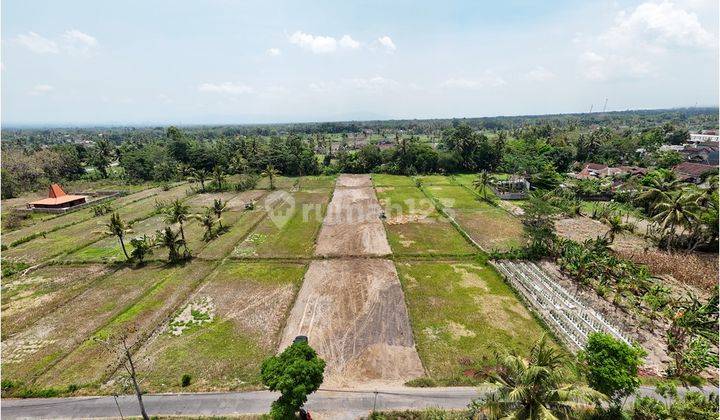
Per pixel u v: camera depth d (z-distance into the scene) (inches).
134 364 1011.9
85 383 943.0
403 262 1636.3
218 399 882.1
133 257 1705.2
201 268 1605.6
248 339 1115.3
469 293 1359.5
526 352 1027.3
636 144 4092.0
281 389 701.9
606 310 1225.4
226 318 1229.1
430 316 1214.3
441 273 1525.6
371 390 900.6
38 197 3125.0
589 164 3572.8
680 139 4746.6
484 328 1146.0
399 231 2044.8
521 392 617.9
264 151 4082.2
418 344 1069.8
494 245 1814.7
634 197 2351.1
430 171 4030.5
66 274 1578.5
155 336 1139.3
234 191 3157.0
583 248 1566.2
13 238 2057.1
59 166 3782.0
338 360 1010.1
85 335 1149.1
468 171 4121.6
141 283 1483.8
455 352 1038.4
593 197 2706.7
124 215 2471.7
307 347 773.9
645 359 984.3
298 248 1813.5
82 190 3329.2
